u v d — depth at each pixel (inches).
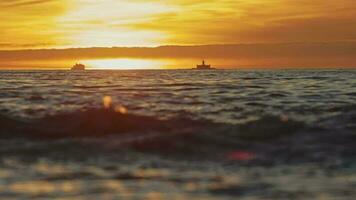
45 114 1095.6
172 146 687.7
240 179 537.3
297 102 1444.4
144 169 580.1
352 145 720.3
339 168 589.9
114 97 1644.9
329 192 490.9
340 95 1731.1
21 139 761.6
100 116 871.1
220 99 1568.7
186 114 1121.4
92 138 757.9
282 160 631.2
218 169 583.5
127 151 668.1
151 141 708.7
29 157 635.5
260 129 789.9
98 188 502.0
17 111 1163.9
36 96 1648.6
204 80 3302.2
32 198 468.4
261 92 1908.2
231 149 685.9
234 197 474.3
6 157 634.8
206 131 774.5
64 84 2677.2
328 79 3321.9
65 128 842.2
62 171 567.2
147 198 471.2
